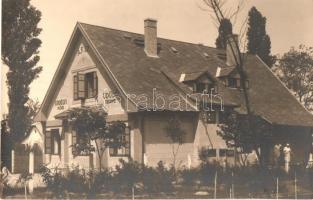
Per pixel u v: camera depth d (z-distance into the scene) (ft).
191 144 46.39
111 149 44.60
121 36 48.93
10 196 42.06
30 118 45.80
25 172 43.50
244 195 43.65
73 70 47.55
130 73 46.19
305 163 49.16
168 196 42.19
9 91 44.91
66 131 47.09
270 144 49.01
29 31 45.06
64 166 46.42
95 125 44.42
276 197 43.16
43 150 46.60
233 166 46.19
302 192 44.73
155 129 44.57
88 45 47.09
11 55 44.60
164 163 44.34
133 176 42.63
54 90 47.14
